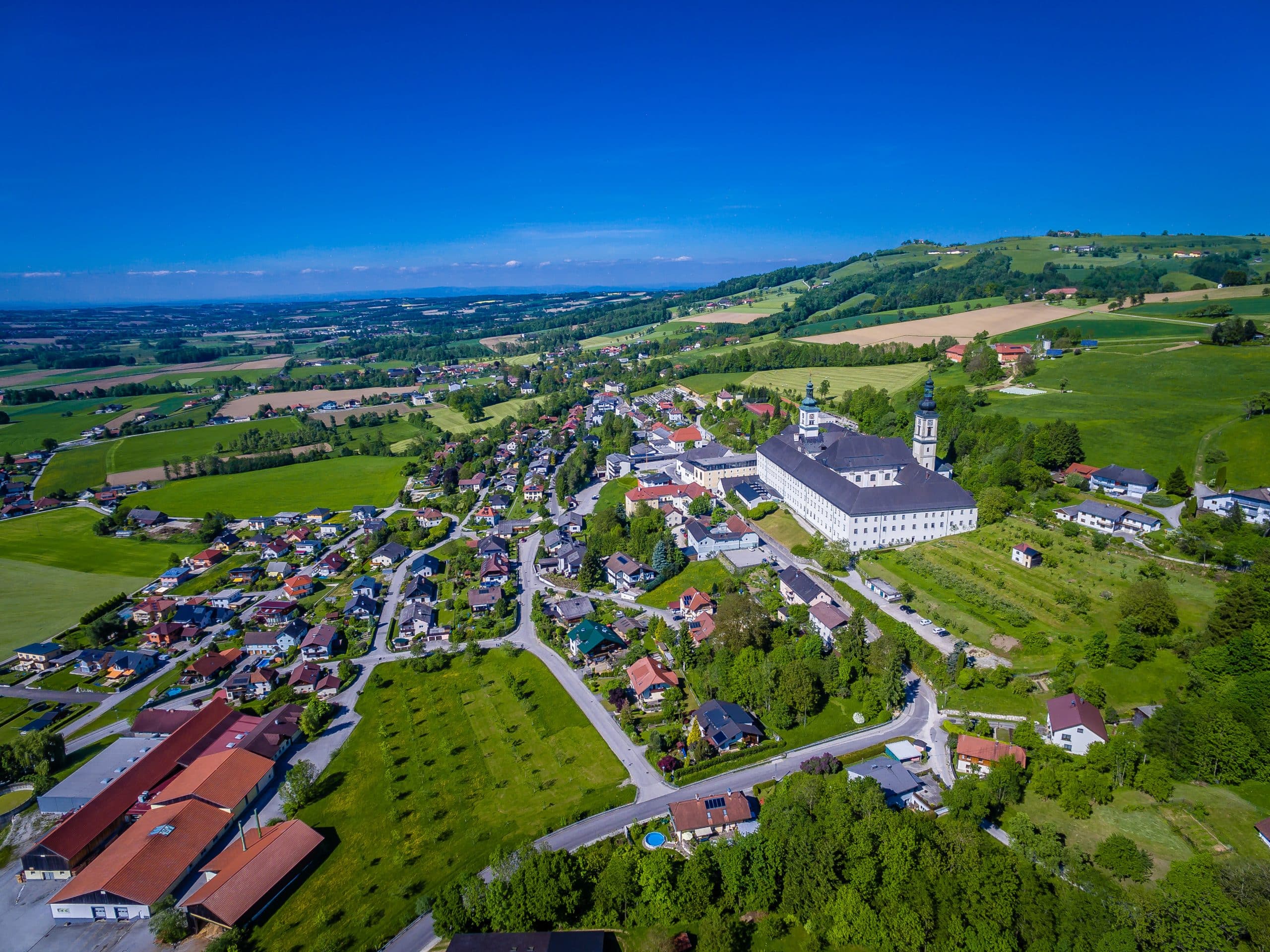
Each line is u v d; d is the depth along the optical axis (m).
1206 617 136.62
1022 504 194.75
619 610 174.12
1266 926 74.88
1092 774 101.25
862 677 133.75
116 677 158.75
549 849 101.06
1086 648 129.88
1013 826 94.62
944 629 148.12
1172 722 105.12
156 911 94.31
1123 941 74.88
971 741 112.25
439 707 140.12
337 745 130.62
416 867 100.88
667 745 123.62
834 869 91.38
